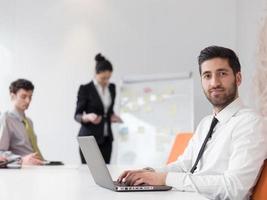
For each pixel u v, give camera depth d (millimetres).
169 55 4527
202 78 1557
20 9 4820
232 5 4301
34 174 1842
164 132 4203
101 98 4090
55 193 1127
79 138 1385
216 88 1508
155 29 4590
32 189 1220
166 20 4559
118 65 4688
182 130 4105
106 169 1196
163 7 4574
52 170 2131
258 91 3766
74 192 1157
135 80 4473
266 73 3715
